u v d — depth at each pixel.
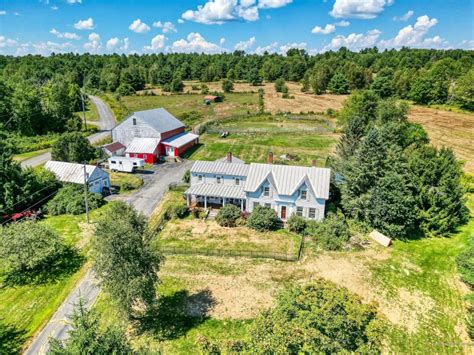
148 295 24.52
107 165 59.44
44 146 70.25
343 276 31.84
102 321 25.91
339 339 16.72
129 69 166.12
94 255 24.22
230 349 18.84
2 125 75.38
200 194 42.84
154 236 38.03
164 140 65.62
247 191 40.91
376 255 35.38
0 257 30.36
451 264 34.00
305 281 30.91
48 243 32.00
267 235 38.75
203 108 116.69
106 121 99.38
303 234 38.47
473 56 193.75
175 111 110.62
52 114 83.44
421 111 110.31
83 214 42.81
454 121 96.25
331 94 146.38
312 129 86.75
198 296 28.89
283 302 18.80
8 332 24.97
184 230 39.66
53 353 16.17
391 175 38.69
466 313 27.45
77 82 178.25
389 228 37.94
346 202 41.47
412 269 33.16
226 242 37.12
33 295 28.91
